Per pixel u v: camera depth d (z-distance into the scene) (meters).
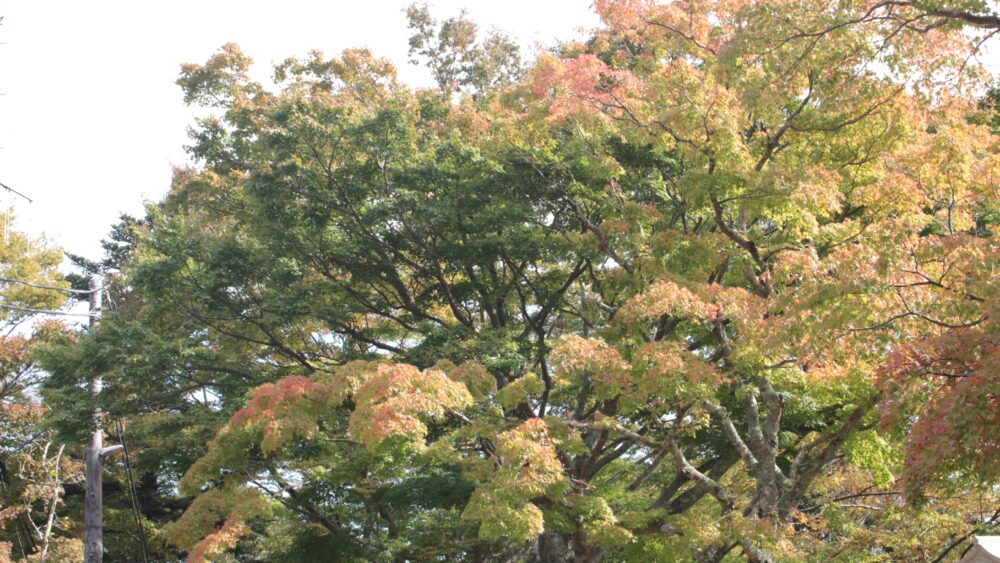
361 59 26.34
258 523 21.47
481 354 19.20
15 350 27.56
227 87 27.42
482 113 24.16
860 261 11.11
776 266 13.70
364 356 21.14
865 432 14.98
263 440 14.49
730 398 17.11
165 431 20.88
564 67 18.44
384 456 15.13
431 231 20.92
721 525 14.80
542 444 13.98
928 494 16.39
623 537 14.65
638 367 13.77
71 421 19.77
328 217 21.44
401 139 20.84
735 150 14.58
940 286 10.93
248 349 24.36
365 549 20.05
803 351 12.68
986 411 9.01
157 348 20.80
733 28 16.11
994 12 11.20
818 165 14.92
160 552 30.44
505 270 22.83
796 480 15.22
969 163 14.08
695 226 19.47
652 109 17.17
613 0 17.36
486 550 22.36
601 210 19.31
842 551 18.08
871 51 13.82
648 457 24.12
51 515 26.42
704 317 14.15
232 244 22.08
